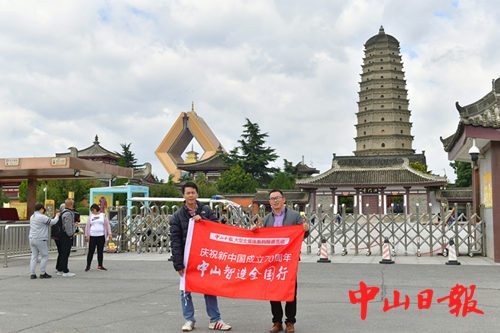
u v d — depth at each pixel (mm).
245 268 6484
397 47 87312
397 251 18641
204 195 74500
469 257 16141
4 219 20219
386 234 28203
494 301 8344
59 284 10703
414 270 12688
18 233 14867
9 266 14305
